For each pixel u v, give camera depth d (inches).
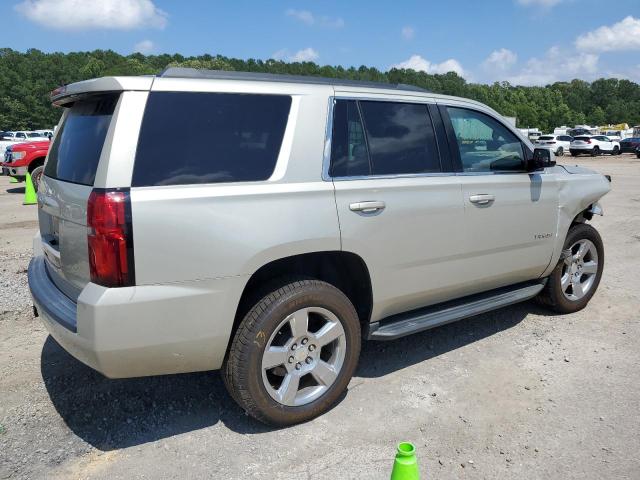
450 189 149.8
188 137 111.0
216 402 137.3
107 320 101.9
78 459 114.2
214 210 109.7
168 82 111.3
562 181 183.6
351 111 134.7
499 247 164.9
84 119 120.8
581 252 198.7
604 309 206.4
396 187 137.6
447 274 152.8
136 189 104.0
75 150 119.5
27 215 422.0
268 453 116.8
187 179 109.0
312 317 134.5
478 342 175.2
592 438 122.3
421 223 142.6
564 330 185.2
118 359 105.0
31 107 4242.1
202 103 114.0
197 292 109.0
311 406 127.0
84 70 4628.4
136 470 111.0
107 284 102.7
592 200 193.9
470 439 122.1
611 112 6146.7
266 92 122.3
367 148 136.0
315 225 121.7
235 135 116.2
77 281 113.6
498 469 111.7
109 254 101.7
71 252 113.9
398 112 144.9
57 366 154.6
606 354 166.1
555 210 181.2
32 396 138.2
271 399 120.7
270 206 116.3
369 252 132.5
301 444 120.0
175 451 117.3
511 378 150.8
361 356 165.2
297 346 124.3
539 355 165.6
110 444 119.6
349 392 143.1
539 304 202.4
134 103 107.3
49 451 116.6
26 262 269.3
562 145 1612.9
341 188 127.2
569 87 6761.8
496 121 170.1
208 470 111.1
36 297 125.8
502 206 163.3
